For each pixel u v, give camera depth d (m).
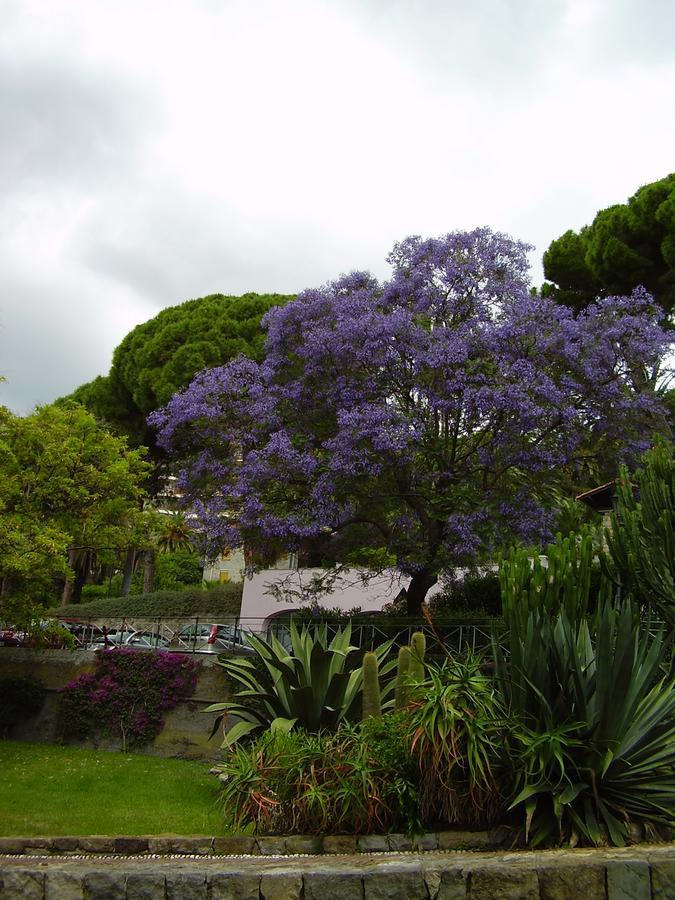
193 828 11.41
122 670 19.56
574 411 17.16
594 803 8.30
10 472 22.53
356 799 8.77
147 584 43.56
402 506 18.27
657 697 8.95
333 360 17.92
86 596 51.06
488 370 17.02
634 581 10.34
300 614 20.56
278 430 18.91
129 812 12.57
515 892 6.77
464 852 8.16
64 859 9.04
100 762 17.31
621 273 28.25
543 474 18.34
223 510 19.05
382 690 13.55
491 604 19.72
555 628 9.11
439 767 8.49
